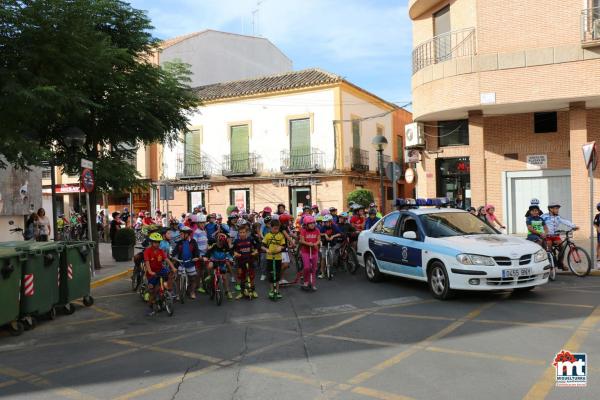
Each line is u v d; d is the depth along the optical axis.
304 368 5.71
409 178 21.03
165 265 9.50
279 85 29.55
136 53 14.30
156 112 14.70
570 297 9.01
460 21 17.78
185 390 5.17
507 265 8.74
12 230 17.58
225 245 10.27
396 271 10.88
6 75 8.11
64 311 9.59
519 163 18.11
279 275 10.27
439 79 17.11
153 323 8.62
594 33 15.02
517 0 16.08
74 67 9.14
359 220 14.98
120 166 14.69
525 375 5.18
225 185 30.67
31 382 5.68
